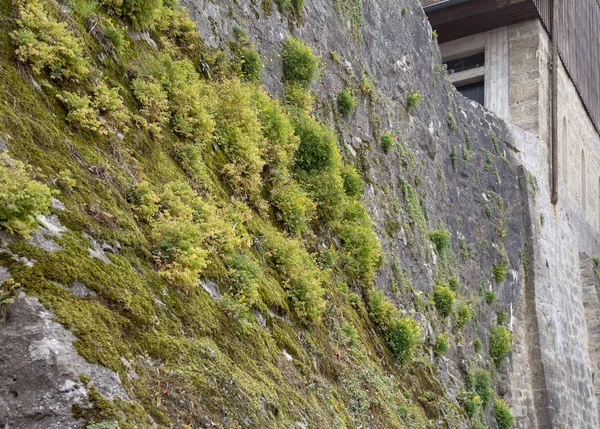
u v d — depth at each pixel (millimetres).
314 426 6516
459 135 19656
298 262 8602
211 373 5367
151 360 4941
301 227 9727
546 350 20344
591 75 30641
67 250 4891
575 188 26891
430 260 15344
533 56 24203
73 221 5207
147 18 8336
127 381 4551
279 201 9578
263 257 8172
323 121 12820
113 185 6004
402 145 15859
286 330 7703
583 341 24062
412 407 10594
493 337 18219
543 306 21016
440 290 14945
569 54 27438
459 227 18172
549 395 19453
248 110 9242
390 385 10219
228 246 7055
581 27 29766
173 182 6891
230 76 10070
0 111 5254
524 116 24000
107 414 4152
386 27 16719
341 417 7551
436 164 17672
